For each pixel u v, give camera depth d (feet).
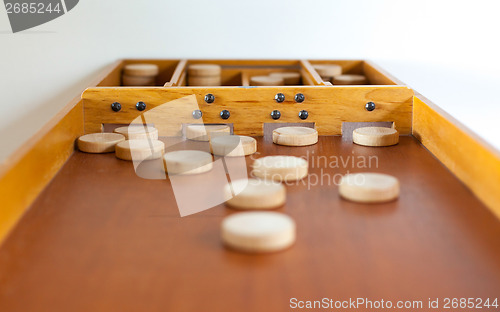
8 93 3.89
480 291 1.35
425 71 3.91
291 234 1.54
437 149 2.34
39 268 1.44
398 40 3.87
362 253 1.51
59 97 3.92
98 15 3.83
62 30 3.83
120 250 1.53
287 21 3.86
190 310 1.27
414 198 1.88
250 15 3.85
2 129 3.93
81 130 2.64
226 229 1.53
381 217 1.73
